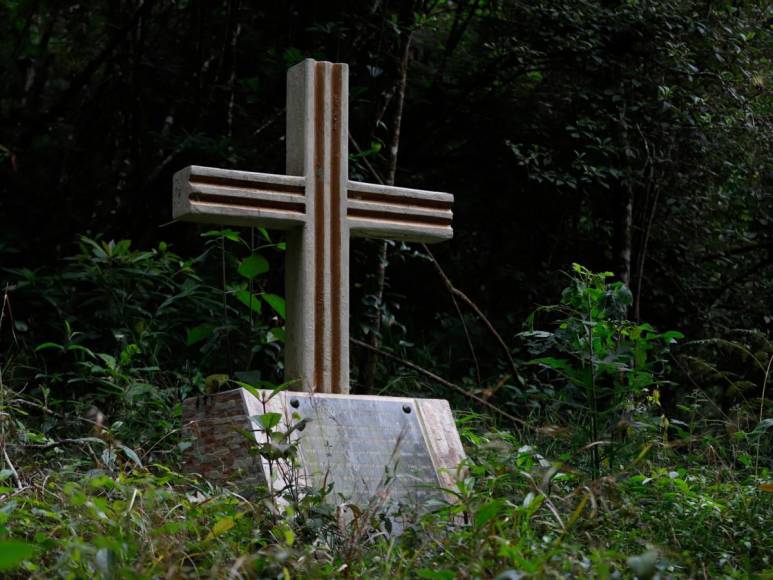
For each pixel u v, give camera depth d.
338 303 5.22
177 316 7.63
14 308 7.93
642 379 5.36
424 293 10.16
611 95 9.55
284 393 4.73
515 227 10.53
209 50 10.33
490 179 10.51
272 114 9.80
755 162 10.02
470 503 3.62
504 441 5.18
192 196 4.97
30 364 7.23
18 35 11.41
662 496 4.46
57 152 10.25
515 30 10.10
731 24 9.76
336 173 5.28
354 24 9.09
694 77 9.66
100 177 10.27
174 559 3.01
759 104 9.99
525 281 10.18
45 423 5.54
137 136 9.67
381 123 8.17
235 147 9.15
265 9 10.13
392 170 7.98
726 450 6.23
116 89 10.36
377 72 8.40
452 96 10.59
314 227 5.20
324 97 5.30
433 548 3.42
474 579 2.88
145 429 5.57
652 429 5.52
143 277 7.12
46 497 3.64
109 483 3.30
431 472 4.81
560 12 9.47
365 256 8.58
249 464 4.43
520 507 3.38
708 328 10.36
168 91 10.51
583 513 3.97
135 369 6.09
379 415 4.90
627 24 9.34
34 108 11.06
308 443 4.65
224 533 3.40
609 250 10.51
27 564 2.80
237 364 7.18
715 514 4.25
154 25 11.02
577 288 5.44
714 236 10.74
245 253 8.20
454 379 9.32
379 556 3.41
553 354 9.01
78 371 6.75
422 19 8.10
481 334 9.62
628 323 5.57
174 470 5.10
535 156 9.55
